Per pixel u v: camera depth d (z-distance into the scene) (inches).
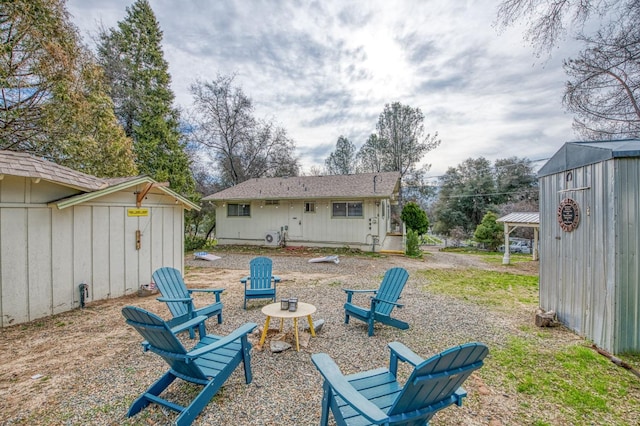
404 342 156.8
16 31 320.5
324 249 535.8
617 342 139.6
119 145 470.0
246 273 355.6
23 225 188.9
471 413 97.0
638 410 99.3
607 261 144.1
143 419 94.1
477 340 159.2
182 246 309.1
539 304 204.7
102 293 235.1
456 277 336.8
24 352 145.3
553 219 189.9
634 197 139.0
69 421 93.4
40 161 208.5
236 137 817.5
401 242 616.7
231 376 120.1
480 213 1028.5
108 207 239.5
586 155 157.3
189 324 120.6
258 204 590.2
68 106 367.2
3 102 343.3
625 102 336.2
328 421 89.1
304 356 138.8
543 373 123.4
